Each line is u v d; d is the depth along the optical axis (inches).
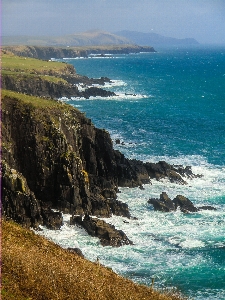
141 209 2011.6
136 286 1192.2
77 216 1815.9
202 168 2598.4
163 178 2388.0
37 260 1071.6
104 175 2272.4
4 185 1727.4
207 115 4254.4
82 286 999.0
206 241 1711.4
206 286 1406.3
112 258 1560.0
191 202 2046.0
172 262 1549.0
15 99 2170.3
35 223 1740.9
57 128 2075.5
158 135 3388.3
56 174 1978.3
